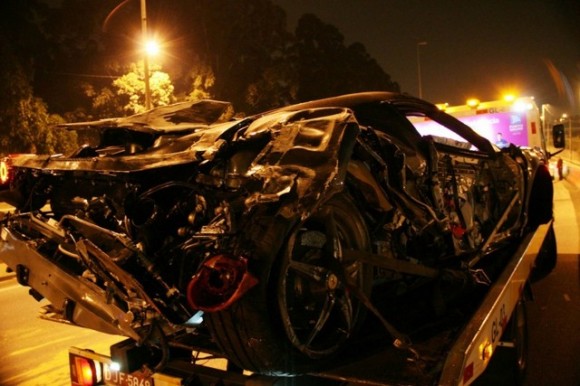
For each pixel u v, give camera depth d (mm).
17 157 3506
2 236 3318
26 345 5797
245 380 2764
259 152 2904
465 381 2598
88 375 3281
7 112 20734
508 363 4012
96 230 2789
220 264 2371
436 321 3475
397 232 3535
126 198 2895
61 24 25234
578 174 26875
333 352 2893
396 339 2822
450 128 4777
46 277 3127
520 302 4137
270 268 2498
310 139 2730
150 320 2686
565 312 5895
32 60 24625
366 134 3230
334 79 33844
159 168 2883
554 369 4559
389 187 3252
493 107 11648
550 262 7219
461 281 3805
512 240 5551
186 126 3559
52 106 25906
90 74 25406
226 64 27750
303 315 2877
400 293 3688
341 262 2936
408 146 3777
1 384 4824
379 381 2609
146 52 17984
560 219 12391
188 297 2336
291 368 2662
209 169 2898
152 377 2971
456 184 4449
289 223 2539
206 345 3156
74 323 3217
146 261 2646
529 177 5672
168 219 2846
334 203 2939
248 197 2613
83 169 3006
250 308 2455
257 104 28281
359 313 3105
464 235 4457
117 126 3439
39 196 3514
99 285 2850
